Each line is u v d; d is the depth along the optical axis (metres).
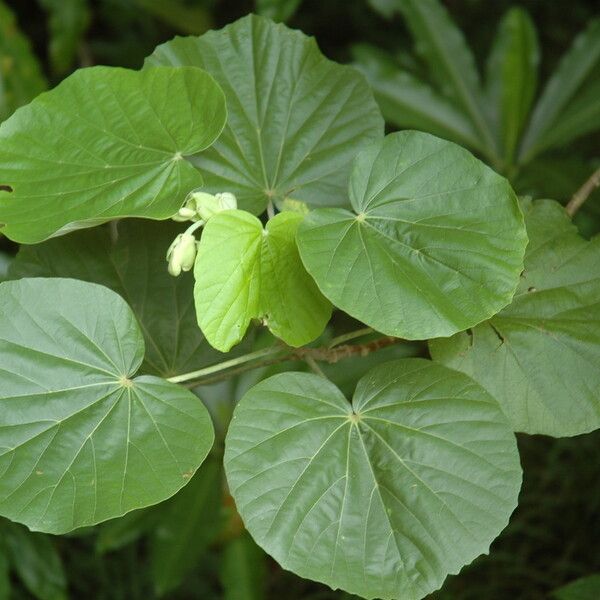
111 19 2.07
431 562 1.02
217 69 1.11
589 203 1.41
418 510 1.02
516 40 1.59
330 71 1.12
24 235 1.04
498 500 1.02
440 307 1.01
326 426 1.03
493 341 1.06
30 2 2.23
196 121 1.06
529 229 1.08
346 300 1.01
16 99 1.63
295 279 1.03
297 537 1.01
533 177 1.46
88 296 1.04
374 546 1.02
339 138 1.11
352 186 1.04
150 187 1.06
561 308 1.07
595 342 1.06
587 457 1.72
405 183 1.04
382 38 2.23
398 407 1.04
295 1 1.59
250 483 1.01
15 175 1.06
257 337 1.47
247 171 1.10
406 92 1.61
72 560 1.82
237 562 1.55
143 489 1.01
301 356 1.10
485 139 1.60
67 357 1.04
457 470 1.03
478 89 1.62
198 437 1.02
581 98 1.58
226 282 1.01
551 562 1.70
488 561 1.70
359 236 1.03
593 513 1.72
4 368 1.03
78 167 1.07
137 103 1.07
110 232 1.13
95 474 1.02
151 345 1.12
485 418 1.03
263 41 1.12
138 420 1.03
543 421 1.06
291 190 1.10
